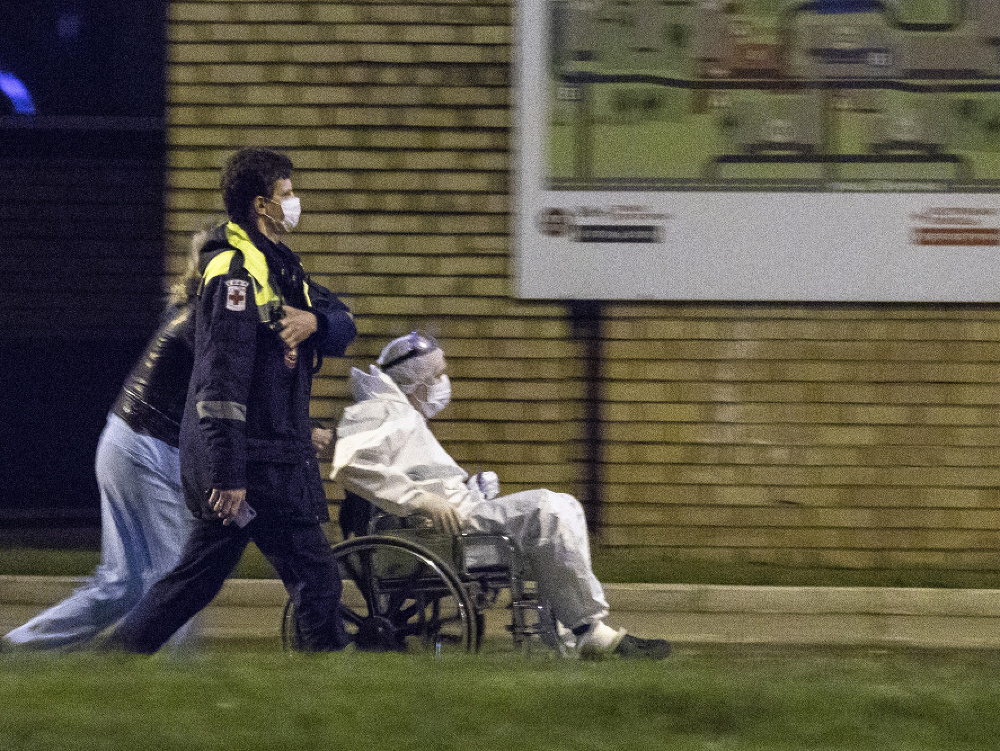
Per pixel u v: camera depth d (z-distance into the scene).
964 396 29.56
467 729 9.70
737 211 29.53
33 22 36.97
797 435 29.72
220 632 24.62
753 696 10.65
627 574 26.41
